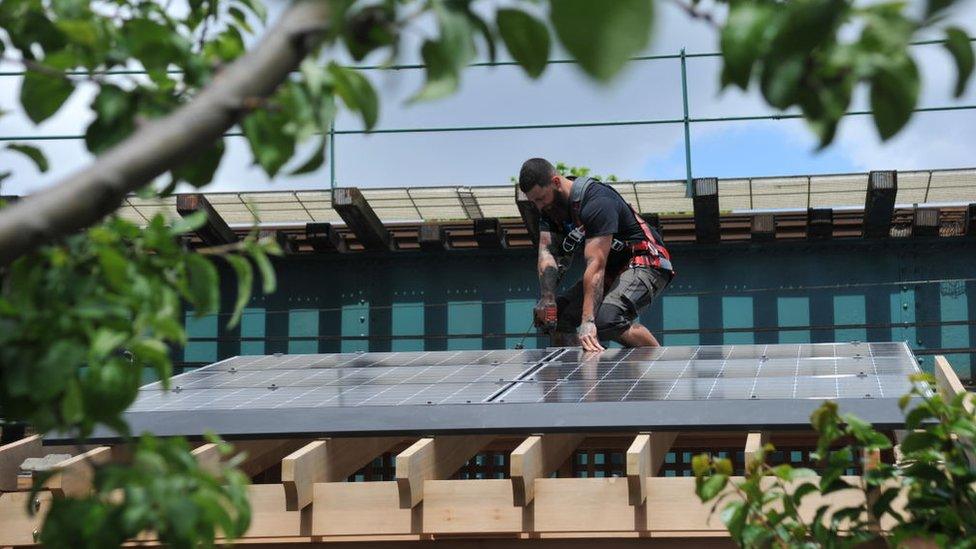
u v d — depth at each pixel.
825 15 0.69
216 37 1.34
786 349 5.58
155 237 1.21
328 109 1.03
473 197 10.35
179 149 0.86
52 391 1.06
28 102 1.19
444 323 10.55
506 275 10.55
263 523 3.61
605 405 3.97
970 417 2.21
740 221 10.17
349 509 3.59
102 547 1.08
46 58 1.15
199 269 1.21
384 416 4.06
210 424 4.15
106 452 4.02
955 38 0.73
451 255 10.62
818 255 10.09
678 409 3.88
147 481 1.11
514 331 10.47
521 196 9.52
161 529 1.13
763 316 10.10
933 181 9.77
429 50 0.81
